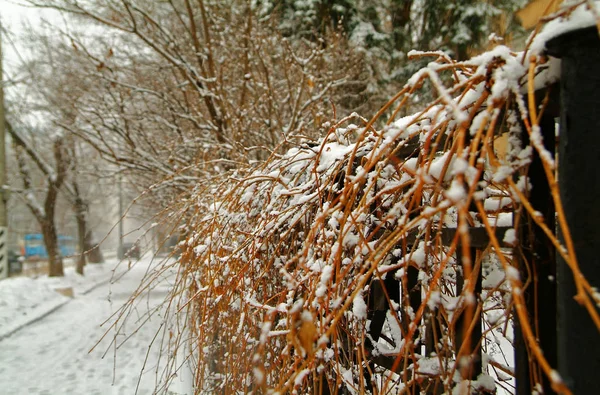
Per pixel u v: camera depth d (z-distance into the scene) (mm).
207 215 2908
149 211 9469
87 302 12172
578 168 1076
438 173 1421
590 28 1046
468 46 10406
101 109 7965
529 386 1221
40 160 16688
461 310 1378
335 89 8523
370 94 10031
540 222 958
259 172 2896
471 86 1315
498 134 1390
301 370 1301
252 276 2270
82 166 12836
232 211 2674
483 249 1442
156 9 8984
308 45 9156
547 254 1235
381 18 11781
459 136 1095
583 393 1030
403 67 10820
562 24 1086
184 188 6602
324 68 8375
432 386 1613
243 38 7391
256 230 2168
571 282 1066
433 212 1103
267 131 7031
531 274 1243
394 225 1770
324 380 2094
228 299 2277
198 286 2859
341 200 1479
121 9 7469
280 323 1876
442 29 10578
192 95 7988
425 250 1467
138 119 8016
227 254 2643
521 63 1188
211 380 2965
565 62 1107
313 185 2170
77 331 8461
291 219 2377
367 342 1977
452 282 2010
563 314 1084
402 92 1351
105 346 7242
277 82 7535
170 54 7328
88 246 25266
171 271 3447
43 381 5676
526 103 1244
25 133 16656
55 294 12125
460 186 969
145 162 7766
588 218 1057
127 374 5863
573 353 1055
